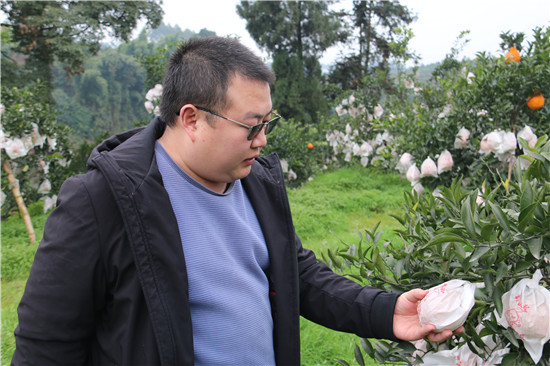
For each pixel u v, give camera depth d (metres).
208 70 1.12
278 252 1.36
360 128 10.91
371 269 1.55
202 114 1.14
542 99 3.85
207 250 1.21
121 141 1.35
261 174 1.43
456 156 4.50
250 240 1.29
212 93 1.12
